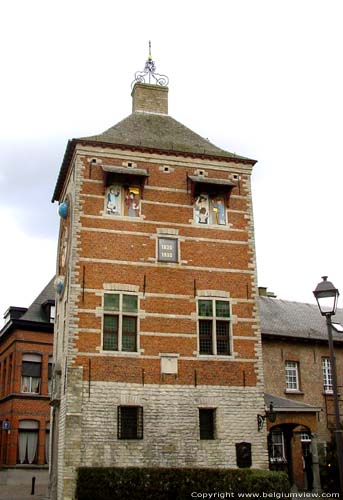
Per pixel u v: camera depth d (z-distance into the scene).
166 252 22.66
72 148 23.39
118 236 22.30
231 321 22.58
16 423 34.59
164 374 21.20
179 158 23.92
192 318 22.16
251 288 23.23
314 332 32.19
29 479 34.00
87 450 19.67
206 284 22.72
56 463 22.42
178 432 20.75
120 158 23.23
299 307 35.50
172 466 20.30
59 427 21.77
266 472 18.95
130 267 22.06
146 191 23.14
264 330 30.45
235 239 23.66
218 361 21.92
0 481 35.28
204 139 26.17
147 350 21.30
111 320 21.39
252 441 21.34
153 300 21.94
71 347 20.53
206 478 18.72
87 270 21.55
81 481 18.62
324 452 29.16
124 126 25.28
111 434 20.05
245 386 21.91
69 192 24.42
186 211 23.39
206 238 23.31
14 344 36.31
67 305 21.88
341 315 35.88
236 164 24.61
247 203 24.30
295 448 28.91
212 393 21.48
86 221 22.08
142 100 27.03
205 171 24.16
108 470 18.70
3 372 39.12
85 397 20.17
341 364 32.19
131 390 20.70
